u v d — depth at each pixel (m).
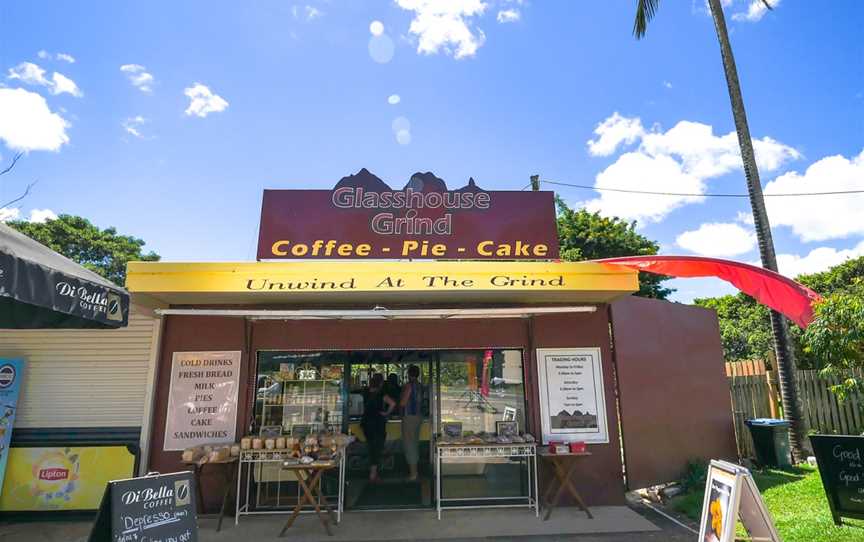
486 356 7.82
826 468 5.72
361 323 7.62
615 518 6.81
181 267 6.39
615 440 7.54
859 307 6.17
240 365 7.38
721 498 4.28
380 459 7.73
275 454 6.82
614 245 22.12
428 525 6.58
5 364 7.18
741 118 11.20
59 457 7.08
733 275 8.09
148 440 7.14
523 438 7.15
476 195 8.21
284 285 6.43
